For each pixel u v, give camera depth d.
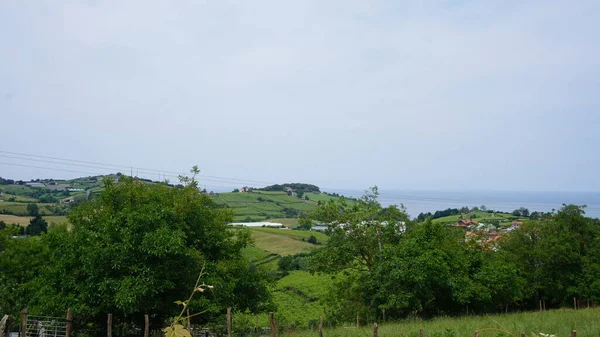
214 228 25.80
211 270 22.06
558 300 39.16
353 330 19.39
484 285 28.72
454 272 27.95
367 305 30.08
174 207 23.17
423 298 27.11
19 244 27.53
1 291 24.58
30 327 18.64
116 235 19.48
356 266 32.31
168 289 20.38
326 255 32.38
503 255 38.56
